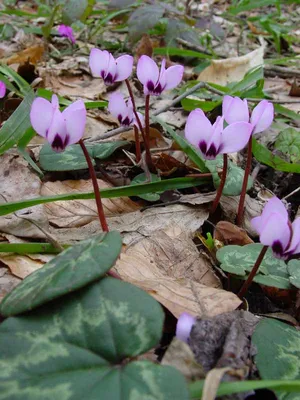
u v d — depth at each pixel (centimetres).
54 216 31
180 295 24
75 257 20
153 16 66
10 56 66
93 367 17
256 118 28
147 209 33
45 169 35
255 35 90
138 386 16
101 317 19
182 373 18
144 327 18
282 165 37
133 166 38
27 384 17
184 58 74
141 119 38
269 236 21
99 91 57
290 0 110
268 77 68
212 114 46
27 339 18
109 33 82
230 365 19
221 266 26
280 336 21
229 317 22
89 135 45
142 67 33
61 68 62
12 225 29
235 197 35
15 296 19
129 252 28
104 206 33
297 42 91
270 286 25
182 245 30
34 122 23
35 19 85
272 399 19
